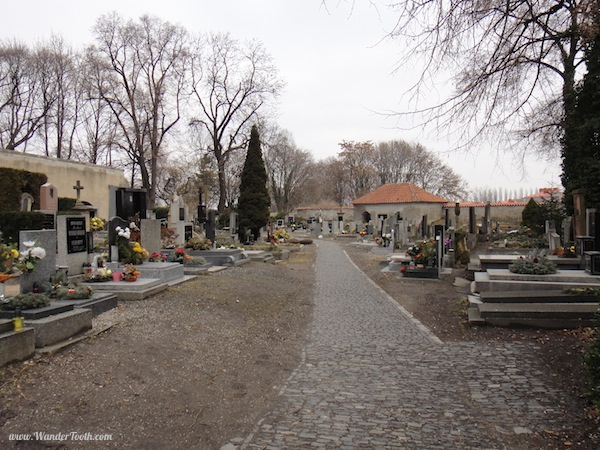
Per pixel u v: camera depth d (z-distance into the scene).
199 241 18.88
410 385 5.93
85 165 35.66
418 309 10.95
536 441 4.38
